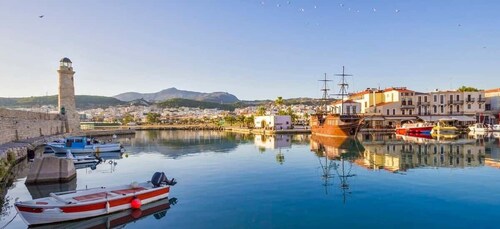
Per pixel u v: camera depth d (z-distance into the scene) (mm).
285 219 18406
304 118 173875
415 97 105375
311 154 47938
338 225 17438
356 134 77250
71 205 17672
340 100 118125
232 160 42250
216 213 19500
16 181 29156
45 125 76875
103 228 17438
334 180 28469
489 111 103312
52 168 28609
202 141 78625
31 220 17312
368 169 33688
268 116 125938
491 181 27219
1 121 50250
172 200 22234
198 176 30859
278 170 33938
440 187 25266
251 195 23531
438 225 17344
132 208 19844
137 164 39812
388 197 22719
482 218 18297
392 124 103812
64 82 95750
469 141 63781
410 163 37250
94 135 106000
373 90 119625
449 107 104688
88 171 34906
